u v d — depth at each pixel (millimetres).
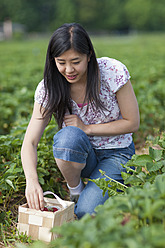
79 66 2086
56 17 64000
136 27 70375
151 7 69312
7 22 47031
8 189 2404
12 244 2027
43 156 2830
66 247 1308
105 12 69500
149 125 4500
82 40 2049
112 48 19953
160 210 1432
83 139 2275
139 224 1417
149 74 6574
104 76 2332
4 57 15070
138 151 3691
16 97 5066
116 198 1482
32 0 63625
